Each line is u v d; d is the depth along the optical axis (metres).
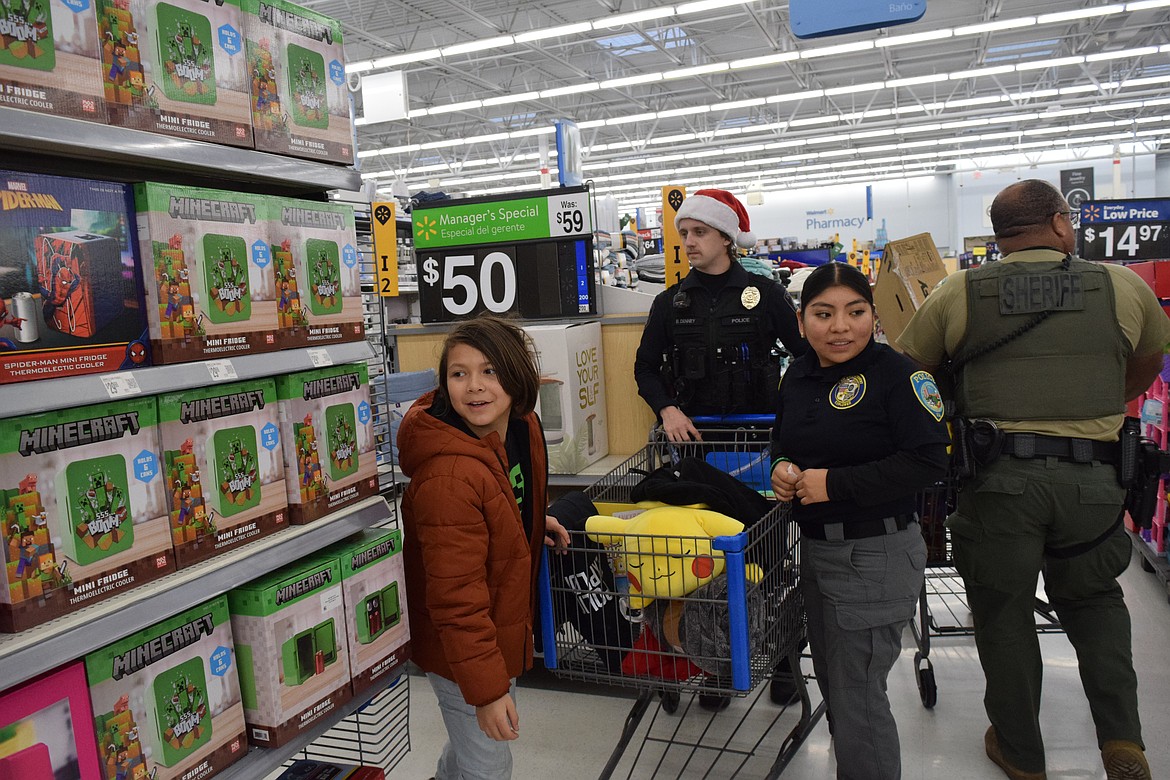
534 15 13.48
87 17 1.19
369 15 12.92
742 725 2.78
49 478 1.14
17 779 1.09
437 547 1.59
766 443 2.69
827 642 2.03
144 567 1.28
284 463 1.57
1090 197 19.30
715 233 2.84
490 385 1.67
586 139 21.70
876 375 1.93
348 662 1.62
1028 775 2.35
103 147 1.20
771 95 19.12
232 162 1.44
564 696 3.06
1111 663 2.16
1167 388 3.68
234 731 1.43
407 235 6.27
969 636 3.42
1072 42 16.16
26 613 1.11
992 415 2.19
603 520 2.09
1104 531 2.12
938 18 14.27
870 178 29.67
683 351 2.96
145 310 1.31
